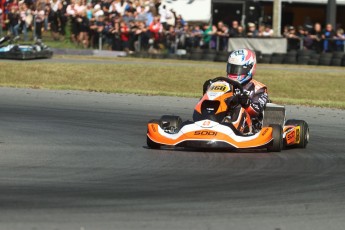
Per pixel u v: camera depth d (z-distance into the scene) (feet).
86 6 196.65
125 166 55.98
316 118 94.53
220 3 211.82
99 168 54.85
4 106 97.71
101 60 169.58
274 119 68.44
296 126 68.28
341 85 139.74
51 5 200.23
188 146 61.77
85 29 195.72
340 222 39.83
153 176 51.78
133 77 141.49
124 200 43.47
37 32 200.75
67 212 40.16
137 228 37.27
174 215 40.14
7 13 203.72
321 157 63.10
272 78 143.23
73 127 80.33
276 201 44.39
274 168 56.39
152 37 189.37
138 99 110.63
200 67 152.25
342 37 182.39
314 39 183.32
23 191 45.47
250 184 49.55
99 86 136.15
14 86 123.34
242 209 42.01
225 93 64.18
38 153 62.03
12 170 53.26
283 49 182.09
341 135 79.05
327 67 169.78
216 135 61.21
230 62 67.46
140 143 69.21
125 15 191.72
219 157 60.70
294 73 148.15
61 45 197.88
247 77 67.26
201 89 136.98
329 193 47.42
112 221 38.47
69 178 50.49
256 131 68.49
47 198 43.52
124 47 191.93
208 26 192.75
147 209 41.37
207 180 50.55
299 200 44.96
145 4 191.93
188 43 191.21
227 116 63.98
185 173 53.16
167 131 65.16
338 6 216.13
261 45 183.32
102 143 69.00
